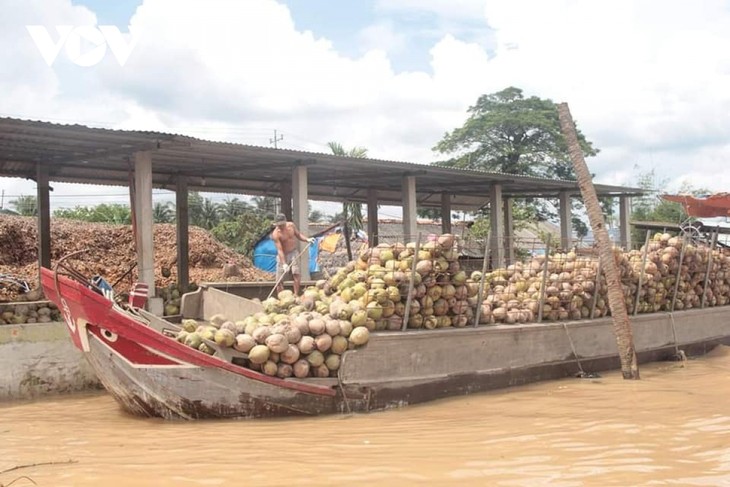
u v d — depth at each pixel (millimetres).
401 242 10297
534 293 11797
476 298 10586
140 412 8547
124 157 14477
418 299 9805
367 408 8977
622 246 14461
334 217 40094
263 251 27203
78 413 9172
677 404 8992
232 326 8508
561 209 24547
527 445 6820
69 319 8422
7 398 10492
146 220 13258
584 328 12195
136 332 8078
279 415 8438
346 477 5719
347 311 8969
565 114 11914
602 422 7879
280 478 5699
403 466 6059
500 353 10742
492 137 44562
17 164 15758
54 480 5699
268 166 16422
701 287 15414
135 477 5762
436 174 19094
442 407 9289
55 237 22188
